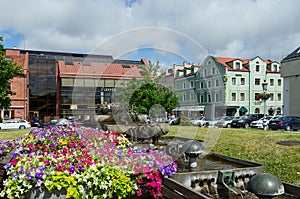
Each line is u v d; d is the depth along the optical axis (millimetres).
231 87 34406
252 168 3955
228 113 34000
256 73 35750
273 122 19484
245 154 6410
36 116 31281
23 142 4598
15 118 30328
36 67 31672
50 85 32031
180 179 3588
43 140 4496
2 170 3822
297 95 24344
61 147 4215
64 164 3293
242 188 3781
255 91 35656
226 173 3727
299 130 18859
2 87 16219
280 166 5418
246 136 8742
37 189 2957
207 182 3707
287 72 25078
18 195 2932
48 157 3445
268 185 2861
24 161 3346
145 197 3383
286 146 6676
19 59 32344
